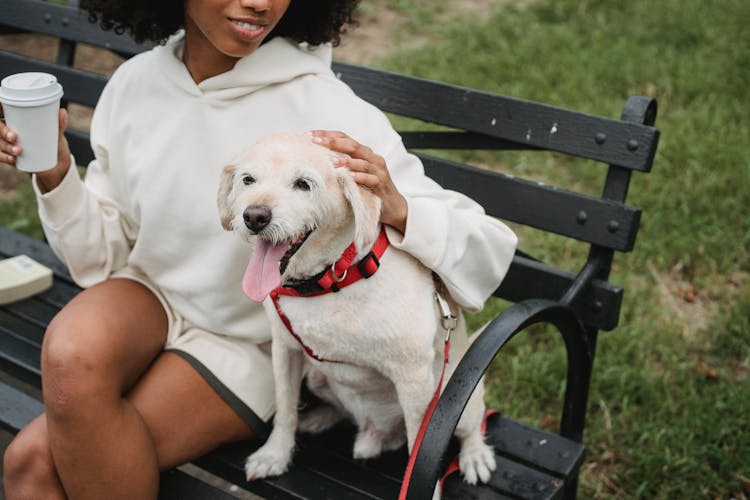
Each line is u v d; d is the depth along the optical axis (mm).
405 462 2129
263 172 1714
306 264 1797
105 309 1995
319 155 1735
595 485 2719
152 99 2135
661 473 2719
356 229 1681
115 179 2229
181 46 2174
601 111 4727
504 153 4570
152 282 2223
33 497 1935
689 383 3045
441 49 5621
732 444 2807
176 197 2086
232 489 2832
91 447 1838
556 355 3209
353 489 2023
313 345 1913
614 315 2242
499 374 3193
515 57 5441
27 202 4141
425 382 1885
